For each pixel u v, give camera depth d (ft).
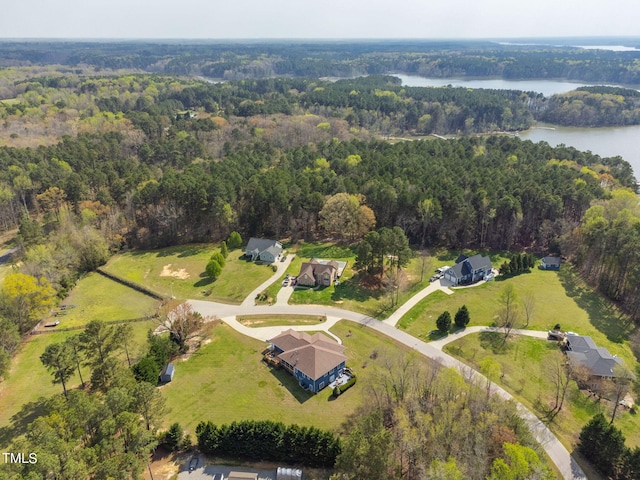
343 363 199.41
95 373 171.01
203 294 271.90
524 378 196.34
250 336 228.22
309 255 323.78
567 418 175.11
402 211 342.44
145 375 183.11
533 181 354.33
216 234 362.74
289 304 258.16
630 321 242.37
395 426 153.17
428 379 176.24
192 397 185.57
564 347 217.56
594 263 284.82
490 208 328.70
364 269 292.40
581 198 336.90
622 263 256.11
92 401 143.74
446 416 143.74
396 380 179.32
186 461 156.56
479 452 129.18
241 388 190.80
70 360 165.27
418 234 350.64
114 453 128.88
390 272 289.53
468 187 362.33
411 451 134.41
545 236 329.52
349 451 126.82
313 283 278.46
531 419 171.94
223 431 156.76
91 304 264.72
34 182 395.34
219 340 224.94
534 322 238.68
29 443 117.60
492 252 329.72
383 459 124.67
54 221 352.49
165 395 186.39
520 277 290.35
